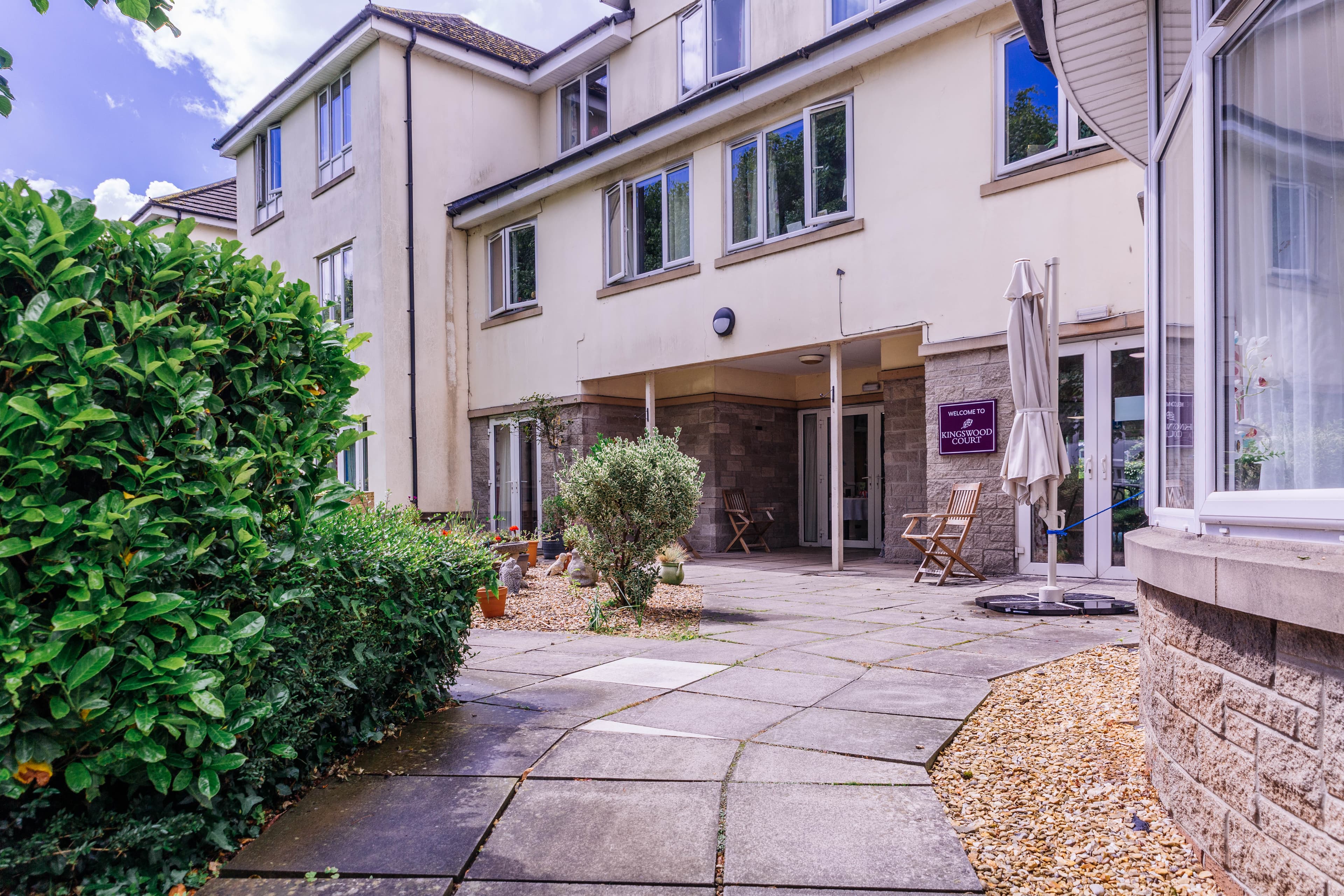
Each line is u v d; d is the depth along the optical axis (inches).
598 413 520.1
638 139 461.7
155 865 97.3
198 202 802.2
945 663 190.1
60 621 86.9
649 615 275.6
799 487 585.9
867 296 371.2
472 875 96.5
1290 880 79.7
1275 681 82.4
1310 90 88.5
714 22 502.0
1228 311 100.4
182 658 95.7
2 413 86.4
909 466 441.4
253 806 110.1
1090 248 304.3
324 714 125.3
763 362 514.3
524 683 180.9
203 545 102.4
